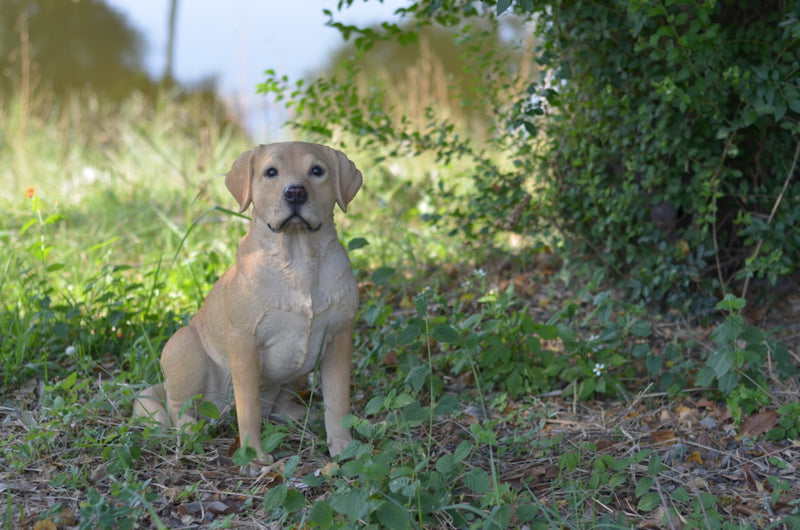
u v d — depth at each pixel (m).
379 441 4.59
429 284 7.16
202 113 14.30
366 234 8.45
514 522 3.78
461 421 4.98
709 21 5.45
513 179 6.89
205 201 9.93
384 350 5.52
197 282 6.84
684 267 6.25
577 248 6.98
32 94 14.83
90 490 3.69
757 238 6.00
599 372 5.13
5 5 18.45
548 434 4.83
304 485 4.06
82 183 11.25
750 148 6.40
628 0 5.67
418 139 6.96
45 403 4.82
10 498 3.70
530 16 6.36
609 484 4.04
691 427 4.81
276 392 4.89
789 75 5.59
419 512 3.54
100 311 6.33
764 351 4.75
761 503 3.97
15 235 8.63
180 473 4.25
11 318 5.96
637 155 6.21
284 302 4.22
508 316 5.99
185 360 4.57
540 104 6.14
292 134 11.50
